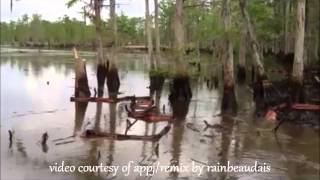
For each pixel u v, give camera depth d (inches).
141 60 3083.2
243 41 1749.5
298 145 811.4
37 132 906.7
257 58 1251.2
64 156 735.1
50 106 1224.2
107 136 852.0
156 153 747.4
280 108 1072.2
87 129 912.3
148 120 1005.8
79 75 1314.0
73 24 5807.1
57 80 1934.1
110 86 1478.8
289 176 644.1
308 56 1865.2
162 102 1275.8
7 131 915.4
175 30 1261.1
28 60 3275.1
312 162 711.7
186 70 1262.3
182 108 1174.3
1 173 652.1
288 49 2075.5
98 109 1165.1
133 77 2015.3
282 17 2234.3
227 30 1116.5
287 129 935.0
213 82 1643.7
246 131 914.1
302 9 1123.9
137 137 844.6
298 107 1066.7
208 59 2440.9
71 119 1038.4
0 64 2883.9
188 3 1606.8
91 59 3282.5
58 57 3639.3
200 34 1982.0
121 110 1141.7
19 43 6609.3
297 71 1119.0
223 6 1128.2
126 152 752.3
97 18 1529.3
